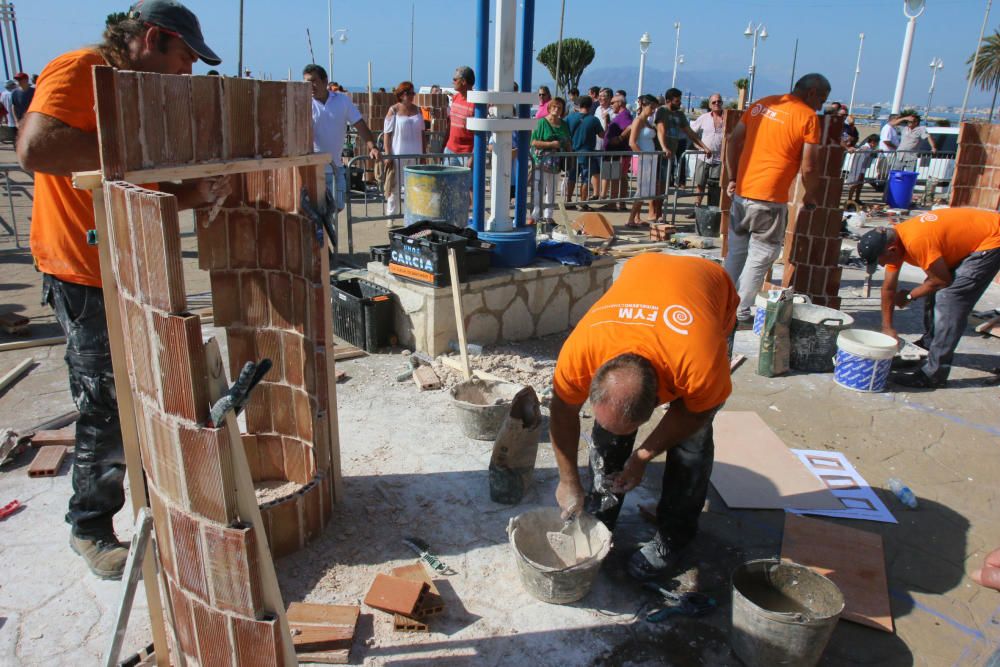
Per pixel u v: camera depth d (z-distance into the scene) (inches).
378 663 97.5
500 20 199.8
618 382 81.3
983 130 295.7
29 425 155.2
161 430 70.8
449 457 150.4
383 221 413.4
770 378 199.3
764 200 221.8
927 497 143.3
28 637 99.2
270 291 122.9
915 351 215.3
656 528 131.2
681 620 108.0
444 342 199.5
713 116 428.1
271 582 72.9
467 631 103.7
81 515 108.8
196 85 82.8
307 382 124.2
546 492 140.6
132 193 64.3
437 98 617.0
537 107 485.4
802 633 91.8
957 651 103.4
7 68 1061.1
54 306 100.0
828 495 141.7
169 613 85.0
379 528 126.3
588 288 233.0
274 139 97.1
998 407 183.6
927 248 180.4
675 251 339.9
